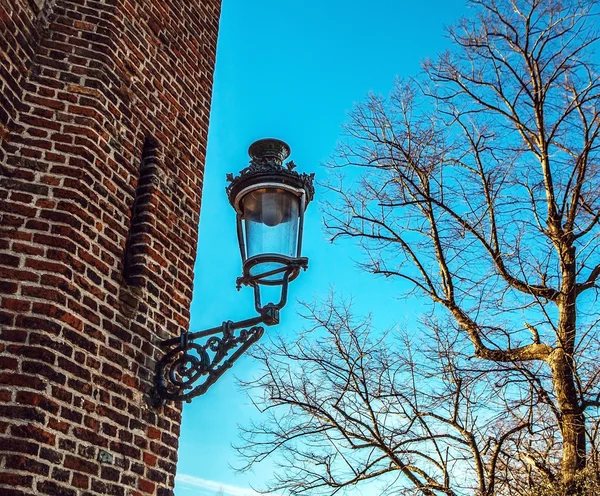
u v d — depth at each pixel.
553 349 10.05
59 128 5.18
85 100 5.41
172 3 7.11
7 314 4.34
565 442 9.51
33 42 5.41
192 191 6.52
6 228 4.62
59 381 4.35
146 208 5.76
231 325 5.02
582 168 10.55
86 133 5.24
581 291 10.45
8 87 5.03
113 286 5.12
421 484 9.71
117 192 5.45
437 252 11.29
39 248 4.62
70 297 4.62
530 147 11.34
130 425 4.89
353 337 10.92
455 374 9.98
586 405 9.61
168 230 5.96
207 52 7.58
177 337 5.50
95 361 4.71
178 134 6.55
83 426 4.46
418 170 11.56
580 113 10.80
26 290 4.45
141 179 5.93
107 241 5.17
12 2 5.18
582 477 9.01
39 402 4.16
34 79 5.31
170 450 5.24
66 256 4.67
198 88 7.17
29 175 4.88
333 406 10.38
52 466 4.14
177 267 5.95
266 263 4.95
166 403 5.30
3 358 4.20
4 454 3.94
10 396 4.11
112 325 4.98
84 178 5.05
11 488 3.88
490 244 11.02
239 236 5.15
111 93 5.67
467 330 10.65
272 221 5.04
